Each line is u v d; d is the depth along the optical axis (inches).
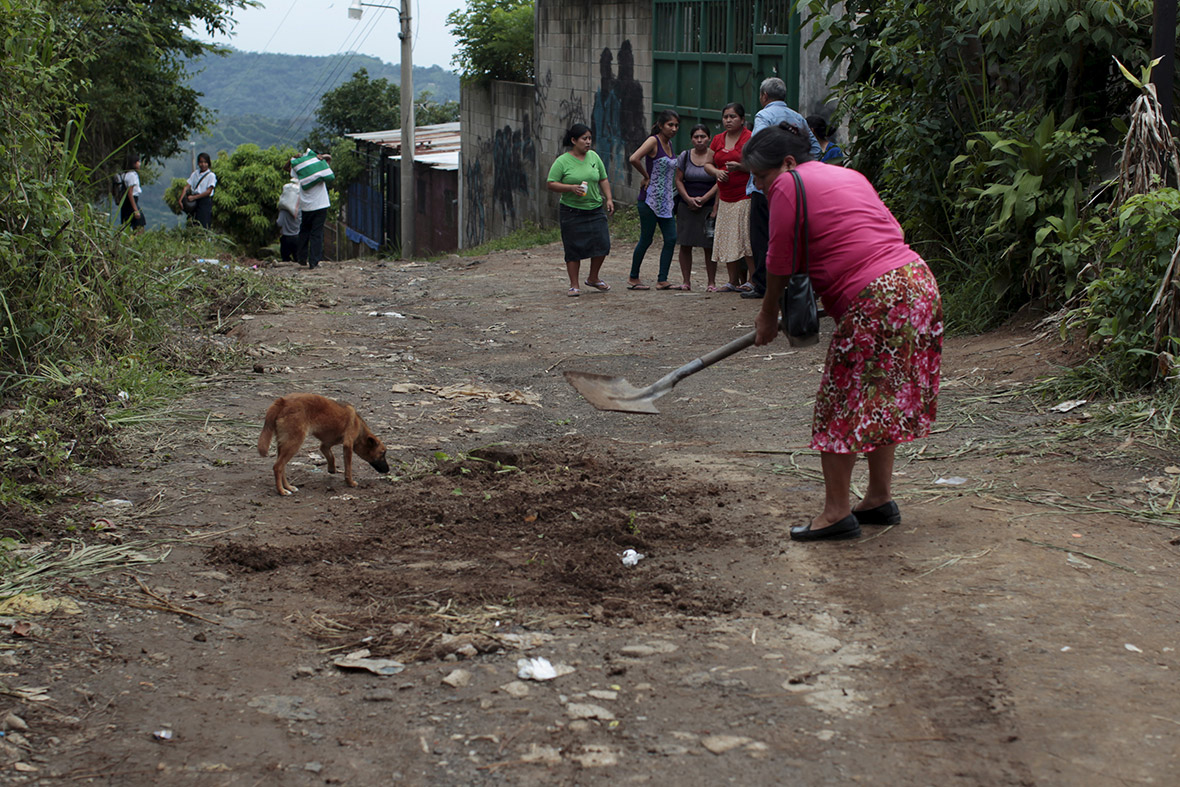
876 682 118.7
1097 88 289.1
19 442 196.9
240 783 102.2
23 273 263.9
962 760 103.7
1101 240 240.2
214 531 169.9
